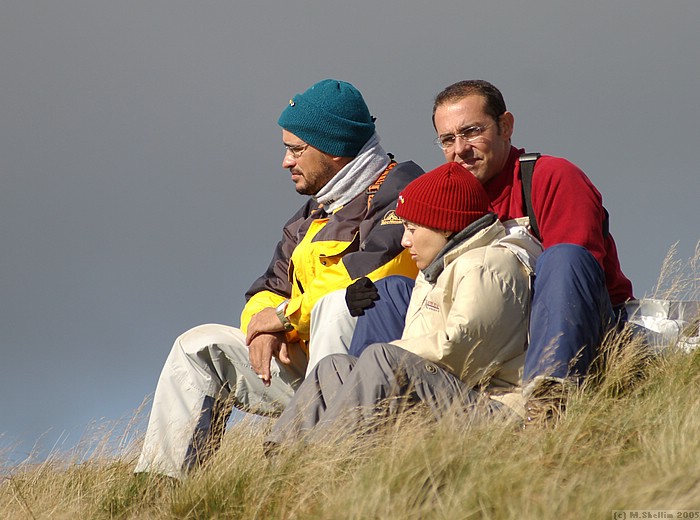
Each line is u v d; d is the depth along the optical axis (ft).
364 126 80.59
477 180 64.95
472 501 47.83
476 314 57.72
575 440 53.67
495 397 59.57
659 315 68.59
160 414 71.77
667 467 48.37
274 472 56.65
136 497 65.26
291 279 80.94
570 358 57.06
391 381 56.65
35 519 62.08
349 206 77.71
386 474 50.93
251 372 74.33
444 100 72.23
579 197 67.10
